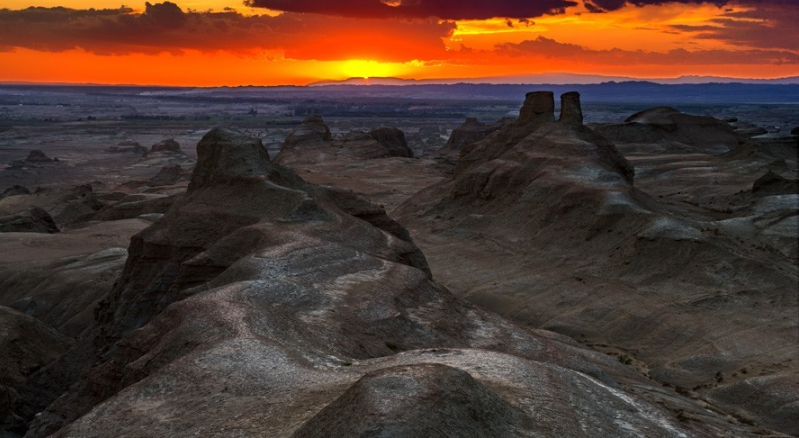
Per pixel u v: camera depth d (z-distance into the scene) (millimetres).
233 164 66500
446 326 44188
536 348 44125
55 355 58594
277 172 67438
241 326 32938
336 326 38031
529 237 89812
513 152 111125
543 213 92250
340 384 25703
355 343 36312
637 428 24469
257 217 59844
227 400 25656
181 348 32688
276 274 46219
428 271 61531
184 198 66562
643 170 155250
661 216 79938
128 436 24344
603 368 49188
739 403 47688
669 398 43875
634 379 48438
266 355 29516
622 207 84188
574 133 109688
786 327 58906
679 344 59250
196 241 58594
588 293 71312
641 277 72375
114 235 101312
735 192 125312
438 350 31188
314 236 55281
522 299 72500
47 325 64750
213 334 32688
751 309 63094
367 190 149000
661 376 53844
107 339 53344
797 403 45156
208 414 24734
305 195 61531
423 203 116312
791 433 43125
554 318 67062
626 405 27109
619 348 60531
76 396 36969
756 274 68000
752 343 56656
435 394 20438
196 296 39531
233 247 54844
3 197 161750
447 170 177375
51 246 95125
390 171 174250
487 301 73312
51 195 148000
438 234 100188
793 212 93625
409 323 42406
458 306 49188
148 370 32625
